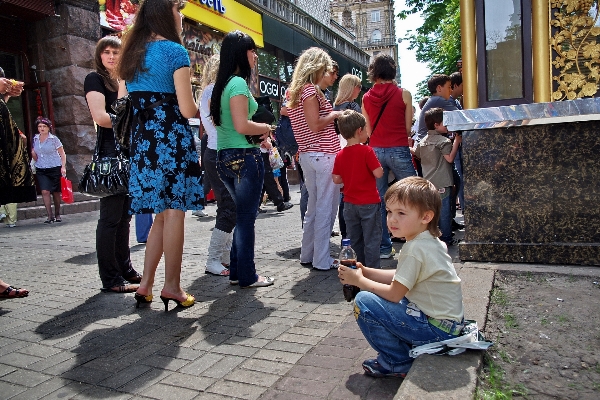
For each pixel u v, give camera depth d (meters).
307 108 4.12
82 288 3.98
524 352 2.35
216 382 2.28
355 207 3.90
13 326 3.11
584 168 3.78
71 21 10.25
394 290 2.10
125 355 2.61
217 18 13.62
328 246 4.41
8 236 6.93
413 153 6.04
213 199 11.65
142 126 3.18
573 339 2.47
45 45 10.47
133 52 3.16
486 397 1.88
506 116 3.92
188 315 3.23
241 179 3.61
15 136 3.64
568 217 3.86
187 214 9.34
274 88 17.48
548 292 3.23
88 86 3.56
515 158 3.97
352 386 2.17
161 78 3.19
